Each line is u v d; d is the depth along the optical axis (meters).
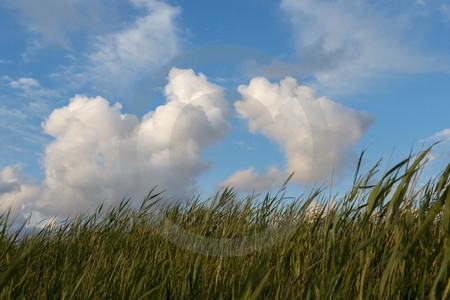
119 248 2.95
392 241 1.99
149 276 2.16
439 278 1.41
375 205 1.77
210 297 2.03
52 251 3.11
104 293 2.02
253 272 1.63
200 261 2.38
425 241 1.85
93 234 3.32
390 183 1.77
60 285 2.12
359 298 1.61
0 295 1.98
